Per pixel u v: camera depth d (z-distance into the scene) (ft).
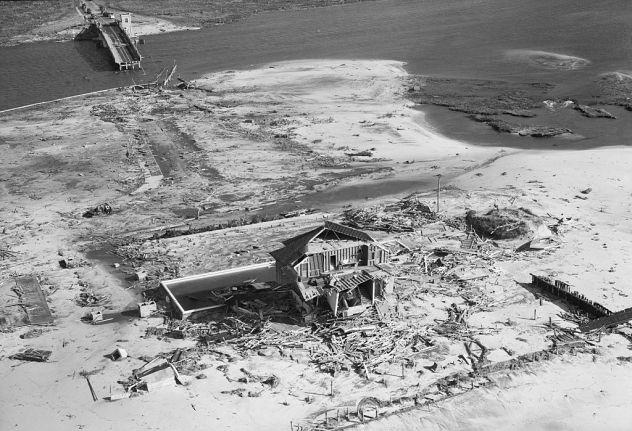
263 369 138.31
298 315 156.35
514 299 161.48
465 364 137.80
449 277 171.63
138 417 126.41
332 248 158.40
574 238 191.21
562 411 126.11
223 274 177.88
